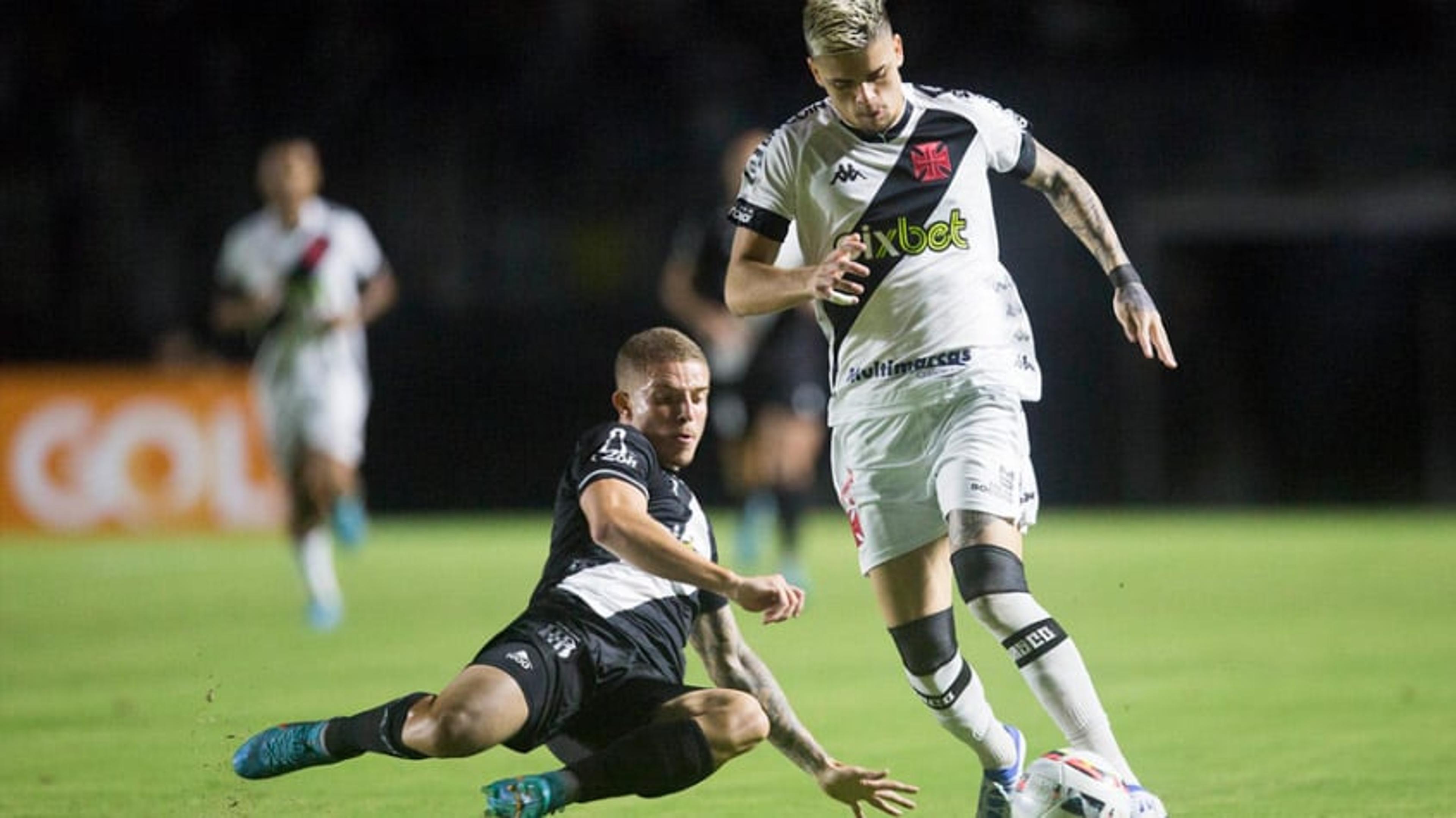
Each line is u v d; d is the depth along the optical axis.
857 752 18.61
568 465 14.24
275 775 14.18
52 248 62.25
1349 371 66.94
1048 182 15.02
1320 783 16.45
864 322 14.48
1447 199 64.62
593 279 63.75
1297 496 66.94
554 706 13.52
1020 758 14.60
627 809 15.73
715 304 37.47
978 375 14.14
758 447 38.44
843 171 14.41
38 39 66.88
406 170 65.25
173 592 37.66
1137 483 63.44
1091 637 28.27
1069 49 69.12
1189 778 16.81
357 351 33.03
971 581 13.46
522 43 69.50
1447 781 16.48
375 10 69.62
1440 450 66.56
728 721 13.36
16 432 53.03
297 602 35.47
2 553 48.25
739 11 69.75
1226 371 66.38
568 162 66.25
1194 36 69.44
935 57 68.69
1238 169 65.69
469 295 63.19
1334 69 65.94
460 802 16.08
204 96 66.75
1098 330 62.59
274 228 33.12
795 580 37.91
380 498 58.97
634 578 14.07
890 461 14.35
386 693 22.78
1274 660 25.36
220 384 53.97
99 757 18.41
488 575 40.00
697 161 66.25
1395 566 40.25
